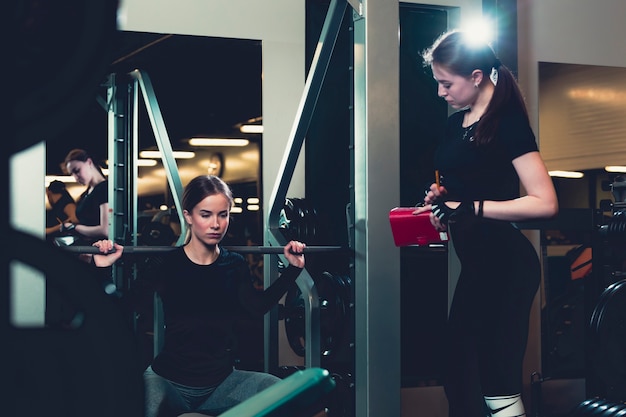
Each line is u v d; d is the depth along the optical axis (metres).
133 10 4.78
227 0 4.98
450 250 4.93
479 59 2.52
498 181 2.54
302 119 3.67
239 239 5.11
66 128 0.79
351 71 3.40
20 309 3.03
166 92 4.97
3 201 0.76
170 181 4.35
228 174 5.11
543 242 5.11
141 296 2.81
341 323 3.97
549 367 5.12
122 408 0.80
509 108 2.50
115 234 4.81
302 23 5.14
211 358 2.82
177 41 4.91
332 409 4.11
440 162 2.65
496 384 2.46
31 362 0.79
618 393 4.05
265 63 5.07
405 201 5.26
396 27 3.24
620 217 4.10
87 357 0.79
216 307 2.86
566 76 5.31
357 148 3.26
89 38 0.77
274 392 1.00
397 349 3.20
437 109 5.33
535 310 5.10
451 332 2.54
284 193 3.91
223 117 5.07
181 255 2.86
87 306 0.79
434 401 5.14
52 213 4.91
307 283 3.41
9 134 0.75
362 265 3.21
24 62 0.77
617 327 3.98
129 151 5.02
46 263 0.77
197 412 2.80
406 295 5.17
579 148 5.34
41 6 0.77
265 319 4.07
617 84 5.46
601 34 5.41
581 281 5.18
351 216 3.32
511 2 5.13
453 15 5.29
